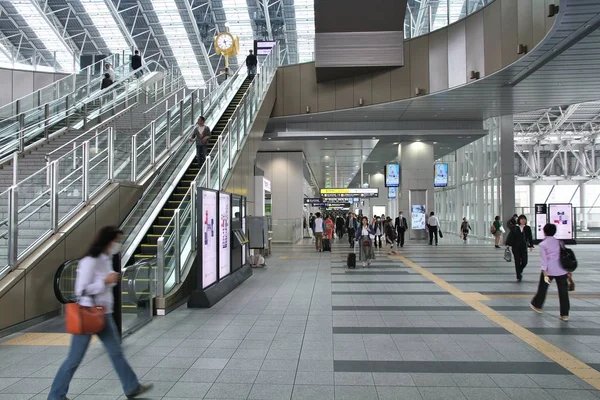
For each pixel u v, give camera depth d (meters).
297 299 8.90
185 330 6.56
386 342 5.89
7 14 38.34
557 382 4.48
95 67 21.00
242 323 6.97
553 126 45.06
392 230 18.31
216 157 12.49
